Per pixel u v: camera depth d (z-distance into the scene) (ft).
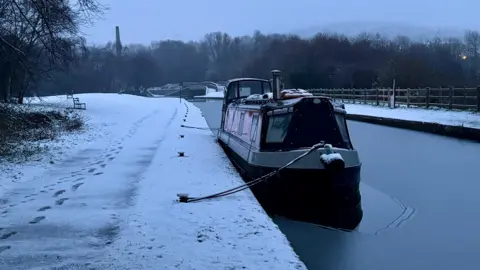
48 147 52.03
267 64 279.28
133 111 130.62
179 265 18.06
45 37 34.19
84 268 17.85
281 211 30.63
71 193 30.37
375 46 275.18
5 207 27.02
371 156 52.65
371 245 26.32
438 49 223.10
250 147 35.91
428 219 30.25
